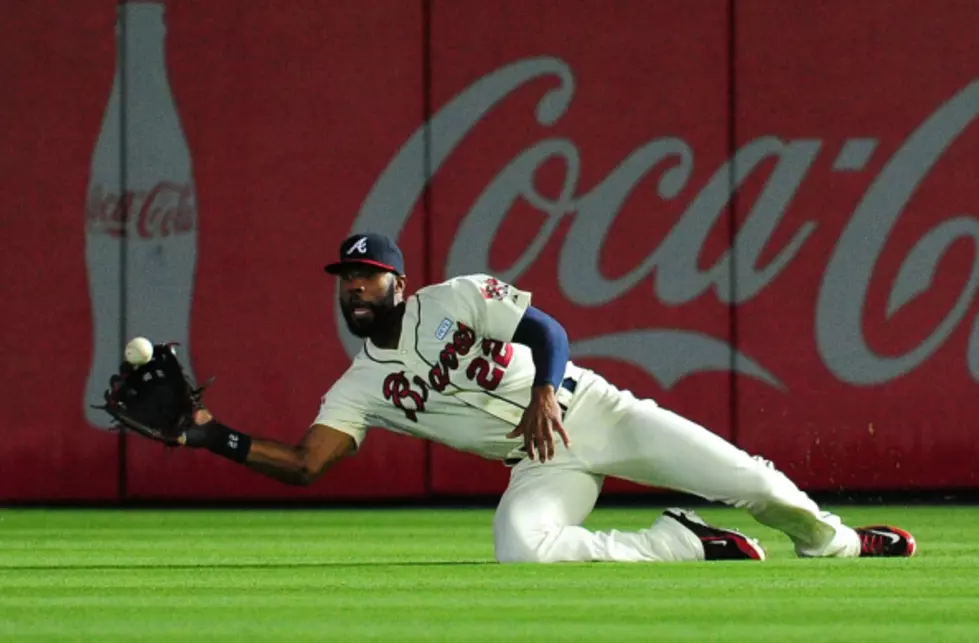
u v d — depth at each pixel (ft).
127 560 84.12
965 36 120.78
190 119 117.91
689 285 119.65
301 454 74.90
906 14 120.47
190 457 119.85
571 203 119.14
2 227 117.50
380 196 118.52
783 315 120.06
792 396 120.16
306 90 118.42
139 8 117.60
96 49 117.50
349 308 74.79
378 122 118.62
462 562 80.79
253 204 118.21
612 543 75.97
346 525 106.93
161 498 119.75
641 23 119.44
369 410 76.33
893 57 120.37
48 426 118.42
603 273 119.24
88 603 63.87
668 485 77.51
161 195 117.91
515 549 75.56
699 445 76.18
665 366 119.65
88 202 117.60
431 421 76.33
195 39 117.91
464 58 118.83
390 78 118.62
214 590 68.18
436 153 118.73
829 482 120.47
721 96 119.75
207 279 118.11
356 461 120.47
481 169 118.93
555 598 64.18
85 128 117.50
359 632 55.93
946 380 120.78
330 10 118.42
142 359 71.15
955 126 120.67
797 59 119.96
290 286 118.52
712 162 119.65
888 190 120.37
